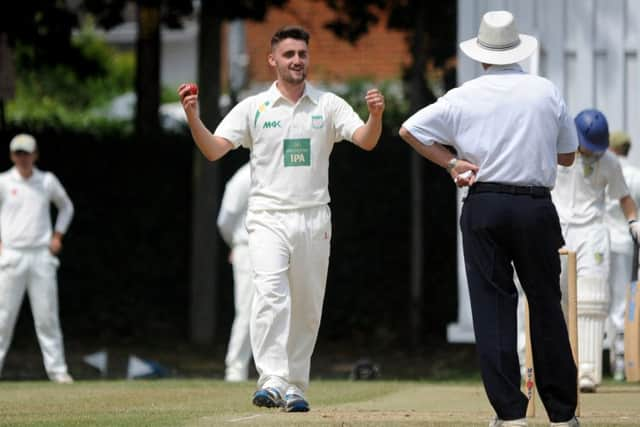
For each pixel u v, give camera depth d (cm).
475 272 2442
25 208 4825
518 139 2425
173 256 6831
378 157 6656
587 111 3716
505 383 2405
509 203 2414
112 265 6819
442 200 6612
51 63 6981
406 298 6675
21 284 4825
